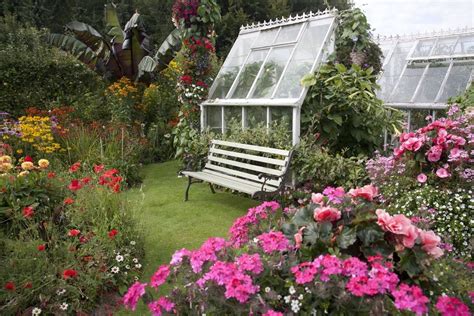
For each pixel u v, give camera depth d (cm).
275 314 158
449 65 725
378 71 656
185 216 495
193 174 569
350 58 617
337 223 205
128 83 935
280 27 689
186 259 195
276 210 264
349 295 164
